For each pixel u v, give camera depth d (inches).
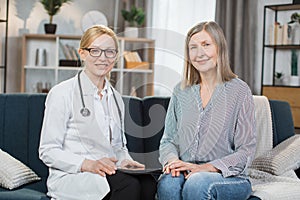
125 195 89.8
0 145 116.9
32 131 118.0
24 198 96.1
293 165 116.5
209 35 95.0
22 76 209.5
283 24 193.3
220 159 92.9
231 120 96.5
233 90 97.1
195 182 86.7
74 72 216.8
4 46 214.7
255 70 197.5
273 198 96.0
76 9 226.8
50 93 98.0
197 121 96.4
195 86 98.0
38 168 116.7
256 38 197.0
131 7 228.5
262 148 121.5
